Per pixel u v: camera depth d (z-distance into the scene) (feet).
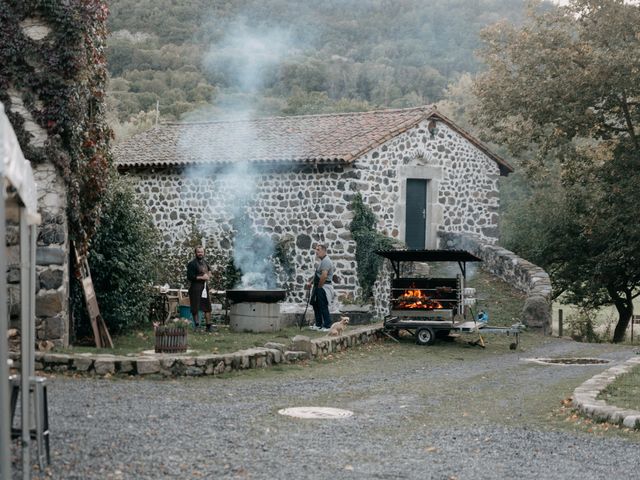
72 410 29.76
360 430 28.96
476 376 45.57
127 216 53.62
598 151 99.35
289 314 63.36
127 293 53.52
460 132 80.89
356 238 71.61
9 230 43.65
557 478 23.03
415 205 78.79
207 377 40.86
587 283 97.50
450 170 80.38
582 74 85.15
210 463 22.98
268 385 39.19
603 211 91.91
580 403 33.24
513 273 78.54
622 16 83.97
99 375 39.04
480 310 72.02
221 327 60.90
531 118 93.50
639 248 88.12
